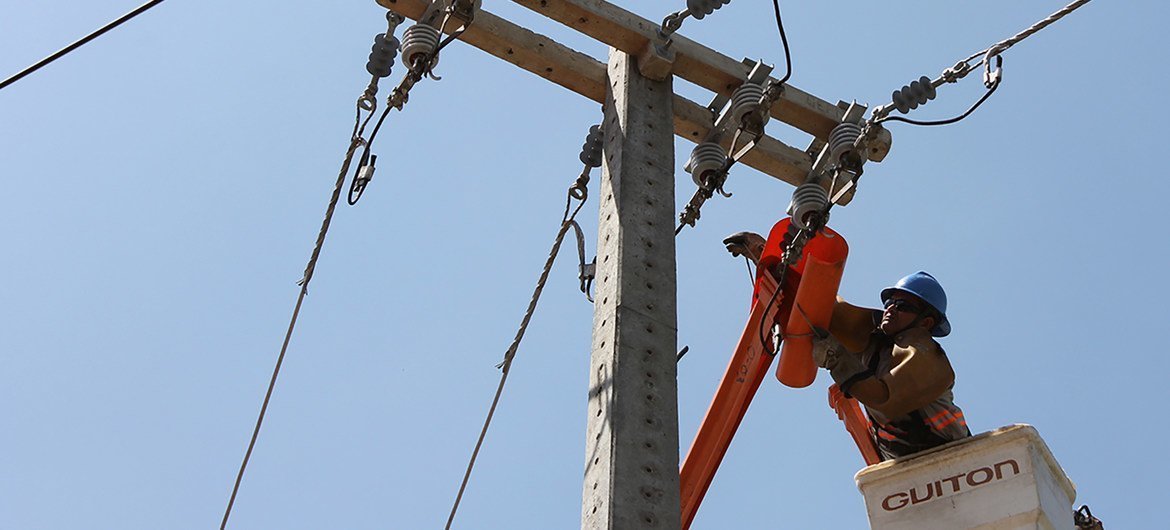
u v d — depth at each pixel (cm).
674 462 1133
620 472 1105
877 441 1361
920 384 1306
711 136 1448
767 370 1372
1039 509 1232
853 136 1388
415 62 1319
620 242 1257
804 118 1484
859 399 1337
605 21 1408
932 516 1267
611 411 1141
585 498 1123
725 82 1455
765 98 1372
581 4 1405
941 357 1323
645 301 1223
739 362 1377
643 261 1253
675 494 1116
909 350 1317
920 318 1341
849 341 1357
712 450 1352
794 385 1365
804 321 1340
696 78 1451
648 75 1423
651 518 1093
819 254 1315
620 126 1360
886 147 1505
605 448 1122
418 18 1366
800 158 1523
